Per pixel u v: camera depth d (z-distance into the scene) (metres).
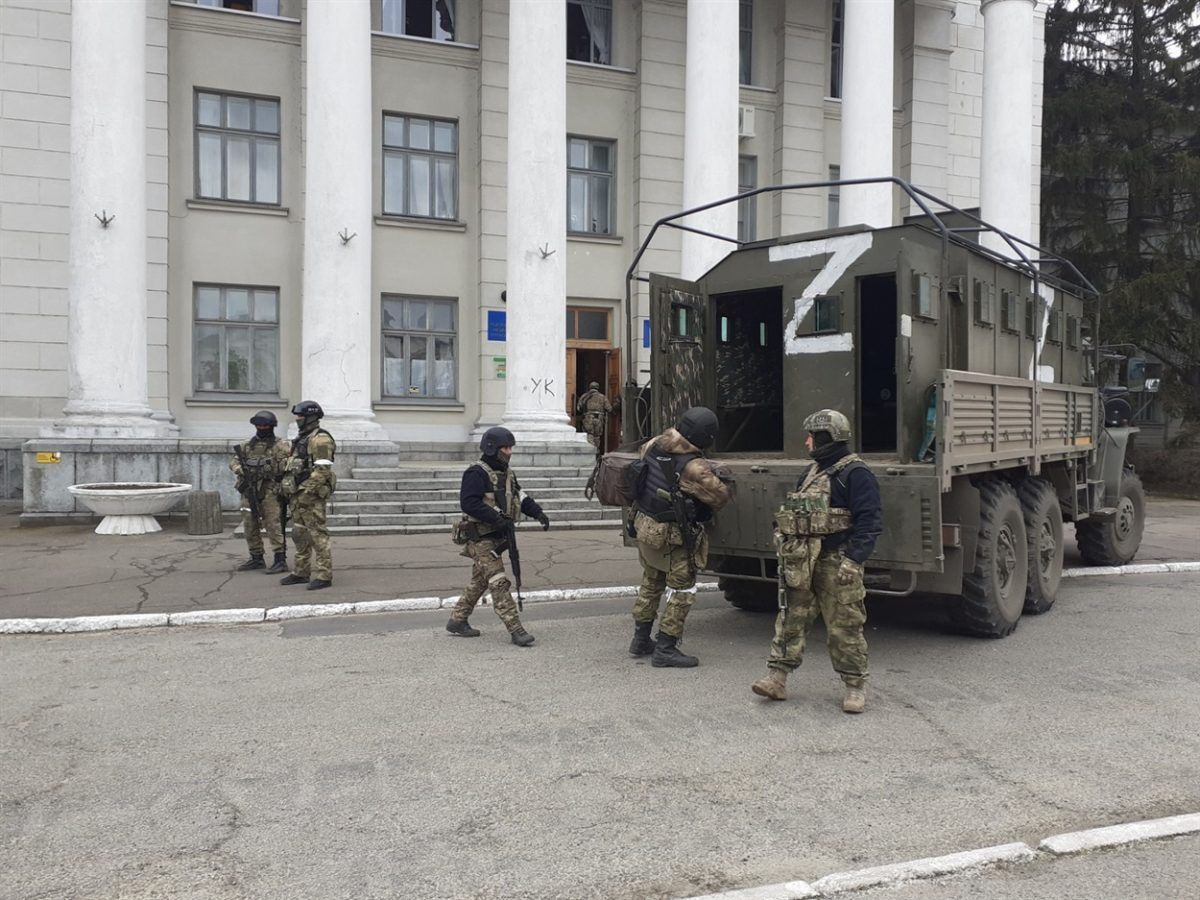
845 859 3.43
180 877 3.27
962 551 6.25
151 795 3.98
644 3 19.50
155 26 16.62
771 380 8.50
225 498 13.91
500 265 18.61
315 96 14.78
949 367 6.71
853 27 17.50
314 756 4.45
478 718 5.03
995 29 19.34
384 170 18.36
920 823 3.74
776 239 7.25
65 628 7.14
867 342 8.38
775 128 20.77
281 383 17.66
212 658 6.32
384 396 18.41
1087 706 5.30
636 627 6.37
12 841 3.55
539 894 3.17
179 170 17.06
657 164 19.62
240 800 3.93
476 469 6.68
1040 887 3.24
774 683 5.29
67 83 16.41
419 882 3.24
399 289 18.34
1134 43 26.11
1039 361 8.38
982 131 19.78
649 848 3.51
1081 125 26.17
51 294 16.39
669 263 19.83
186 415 17.14
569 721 4.98
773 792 4.04
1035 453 7.61
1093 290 9.68
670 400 7.47
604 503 6.62
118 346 13.73
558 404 15.75
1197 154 25.08
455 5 18.73
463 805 3.89
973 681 5.80
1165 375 24.00
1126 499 10.45
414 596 8.30
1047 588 7.79
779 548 5.28
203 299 17.38
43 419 16.36
